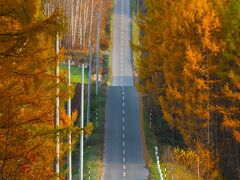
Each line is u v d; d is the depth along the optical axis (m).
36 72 33.53
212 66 100.38
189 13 103.88
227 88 95.88
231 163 106.81
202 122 106.69
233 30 97.31
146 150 119.31
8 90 32.62
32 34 28.67
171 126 112.56
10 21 28.81
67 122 65.06
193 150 105.62
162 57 117.44
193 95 101.38
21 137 35.16
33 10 28.31
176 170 97.75
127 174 105.06
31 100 35.28
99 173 103.69
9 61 30.25
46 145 43.94
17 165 37.91
